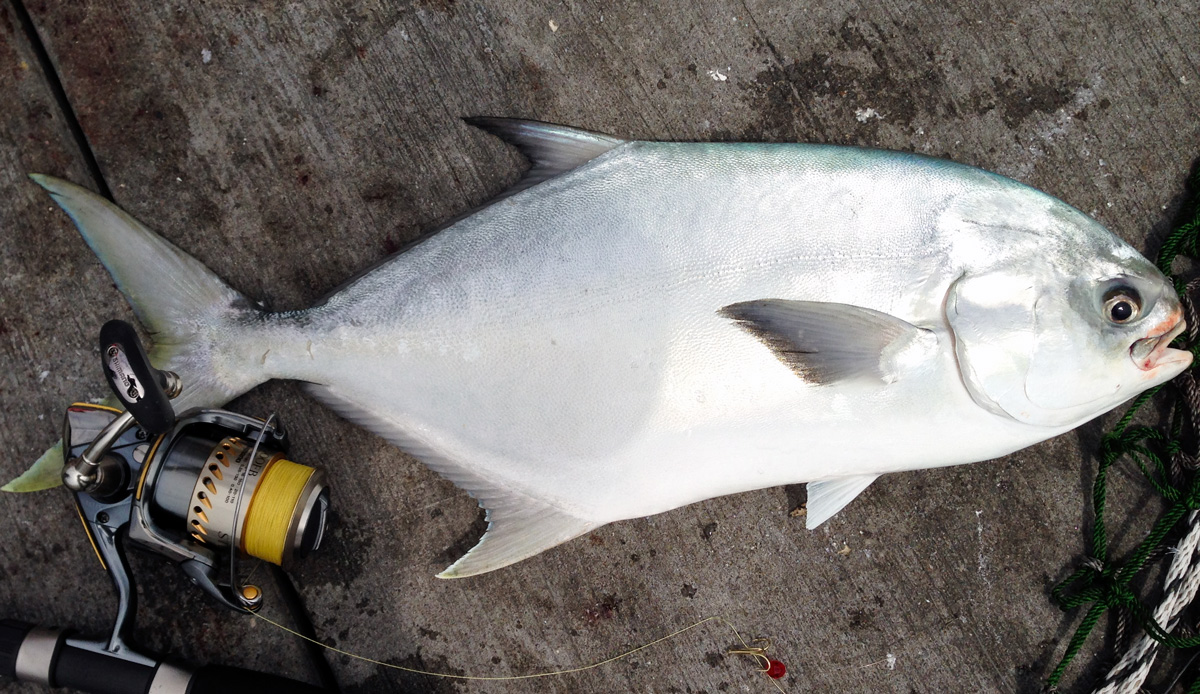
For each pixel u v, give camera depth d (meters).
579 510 0.54
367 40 0.59
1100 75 0.59
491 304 0.52
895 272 0.52
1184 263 0.59
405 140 0.59
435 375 0.53
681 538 0.59
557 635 0.58
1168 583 0.57
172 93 0.58
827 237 0.52
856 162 0.52
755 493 0.59
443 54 0.59
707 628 0.59
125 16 0.59
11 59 0.58
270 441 0.54
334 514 0.58
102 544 0.52
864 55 0.59
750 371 0.52
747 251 0.52
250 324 0.53
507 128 0.55
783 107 0.59
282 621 0.58
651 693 0.58
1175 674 0.58
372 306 0.53
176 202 0.58
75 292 0.58
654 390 0.52
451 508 0.58
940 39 0.59
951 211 0.52
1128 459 0.59
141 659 0.53
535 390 0.53
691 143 0.53
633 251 0.52
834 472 0.54
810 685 0.58
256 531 0.52
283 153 0.59
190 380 0.53
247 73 0.59
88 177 0.58
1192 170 0.59
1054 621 0.58
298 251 0.59
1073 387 0.52
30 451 0.58
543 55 0.59
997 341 0.51
